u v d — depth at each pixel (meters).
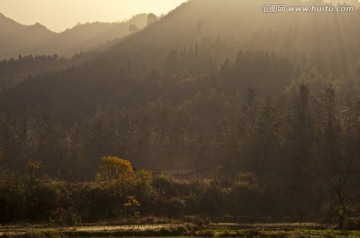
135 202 88.81
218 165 127.50
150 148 143.38
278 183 98.88
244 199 94.75
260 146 114.62
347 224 68.94
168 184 101.25
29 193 86.19
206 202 94.38
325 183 95.31
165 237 56.09
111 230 59.47
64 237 54.12
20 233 53.91
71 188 92.81
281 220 83.44
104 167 96.81
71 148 146.75
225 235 58.16
